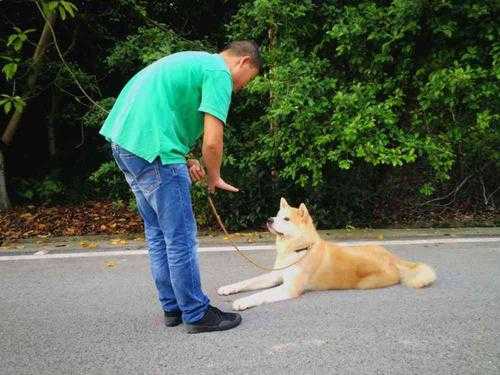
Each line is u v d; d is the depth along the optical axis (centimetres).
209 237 558
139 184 301
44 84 783
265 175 600
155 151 287
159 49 595
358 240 542
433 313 343
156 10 770
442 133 582
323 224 591
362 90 559
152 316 349
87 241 562
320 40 634
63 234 603
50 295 393
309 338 307
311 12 609
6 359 286
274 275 407
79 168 858
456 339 302
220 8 775
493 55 538
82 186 820
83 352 294
